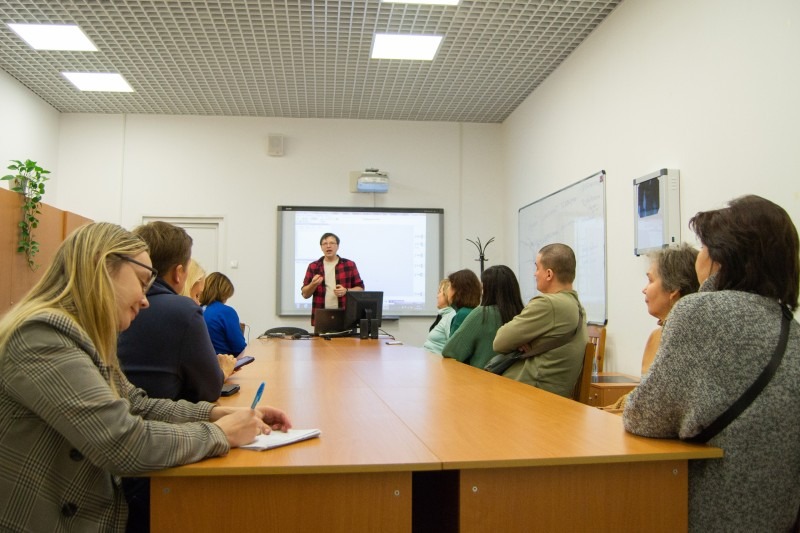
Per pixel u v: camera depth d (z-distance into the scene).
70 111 6.26
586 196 4.58
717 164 3.10
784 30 2.64
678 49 3.44
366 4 4.06
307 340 4.45
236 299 6.36
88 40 4.62
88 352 1.10
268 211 6.44
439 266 6.57
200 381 1.68
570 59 4.90
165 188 6.34
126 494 1.43
